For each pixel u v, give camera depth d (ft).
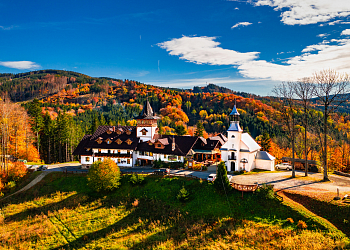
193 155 220.23
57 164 256.73
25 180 197.98
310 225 101.35
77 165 247.70
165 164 204.33
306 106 165.89
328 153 244.83
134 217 133.90
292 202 121.49
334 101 150.10
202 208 130.72
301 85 160.66
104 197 161.38
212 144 222.07
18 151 257.34
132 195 158.61
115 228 124.06
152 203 145.59
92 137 235.40
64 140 288.51
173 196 148.05
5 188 182.70
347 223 98.07
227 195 134.51
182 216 127.54
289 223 105.40
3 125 212.43
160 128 411.13
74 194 169.68
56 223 133.18
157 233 115.34
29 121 286.05
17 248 111.14
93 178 164.14
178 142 216.13
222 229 109.81
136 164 219.82
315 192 129.90
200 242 102.78
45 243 114.32
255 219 113.50
